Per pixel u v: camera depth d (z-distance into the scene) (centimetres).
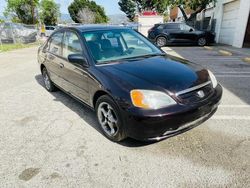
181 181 224
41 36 2067
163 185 220
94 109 329
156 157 261
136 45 384
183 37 1421
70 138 311
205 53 1058
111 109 282
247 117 350
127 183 225
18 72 745
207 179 224
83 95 349
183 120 250
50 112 402
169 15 3788
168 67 302
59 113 395
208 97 274
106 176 235
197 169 239
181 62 336
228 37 1382
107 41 360
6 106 440
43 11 3130
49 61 461
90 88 318
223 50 1132
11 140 313
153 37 1480
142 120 241
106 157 266
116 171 242
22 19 2522
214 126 324
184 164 247
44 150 285
